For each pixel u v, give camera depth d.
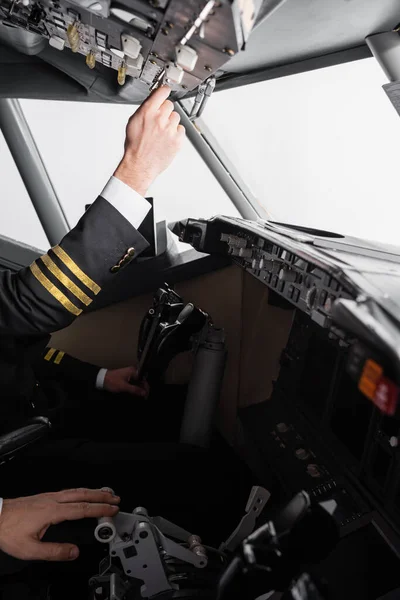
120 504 1.57
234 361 2.42
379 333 0.75
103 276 1.41
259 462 2.05
